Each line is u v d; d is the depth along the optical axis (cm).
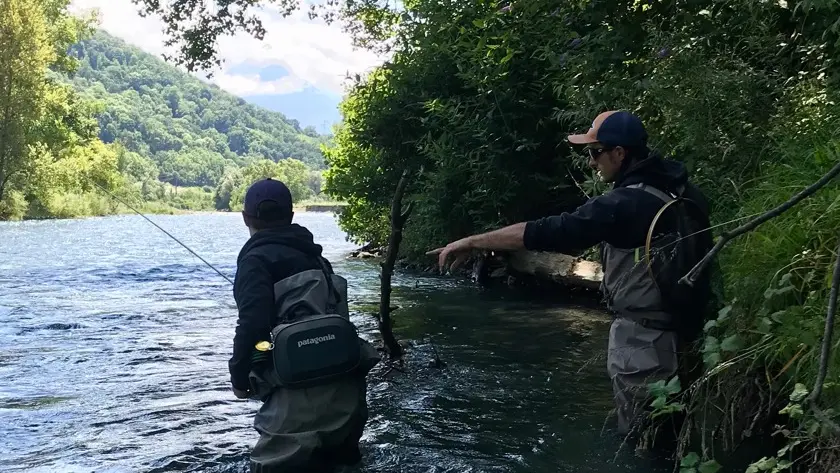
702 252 328
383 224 1745
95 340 716
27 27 4025
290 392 321
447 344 656
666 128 559
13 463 371
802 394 238
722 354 325
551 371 544
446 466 349
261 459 321
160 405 481
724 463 318
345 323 328
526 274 1107
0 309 926
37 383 542
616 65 595
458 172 1013
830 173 184
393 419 429
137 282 1266
